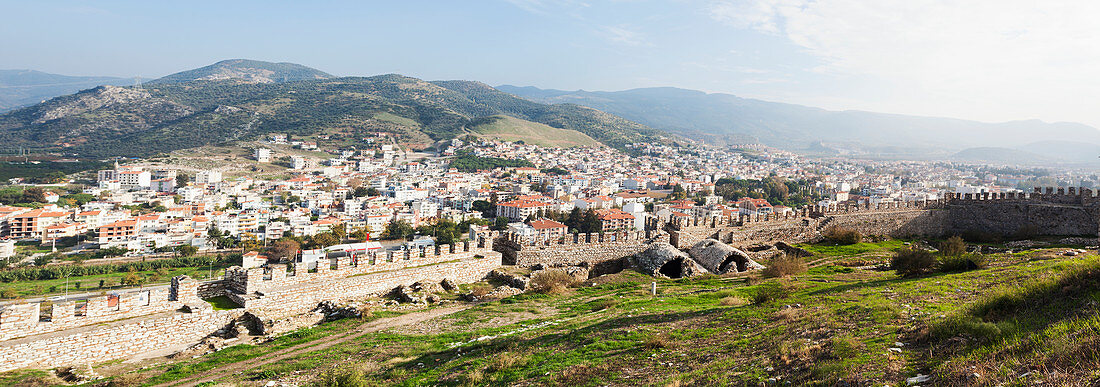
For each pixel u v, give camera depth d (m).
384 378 19.28
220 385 19.70
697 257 45.72
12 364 21.98
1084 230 53.03
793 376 12.72
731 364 14.66
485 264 39.88
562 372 16.41
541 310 30.19
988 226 60.75
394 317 29.77
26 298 111.31
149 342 25.61
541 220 172.88
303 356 23.45
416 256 37.25
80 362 23.67
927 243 56.00
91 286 125.19
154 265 143.25
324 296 31.78
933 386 10.43
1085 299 13.09
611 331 21.08
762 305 22.64
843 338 14.67
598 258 45.38
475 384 16.78
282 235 182.25
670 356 16.70
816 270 39.16
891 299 20.17
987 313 14.60
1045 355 10.25
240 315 28.58
